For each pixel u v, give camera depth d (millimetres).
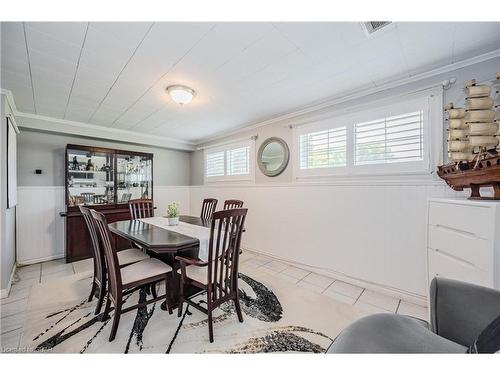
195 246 1937
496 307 965
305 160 3059
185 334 1650
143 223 2734
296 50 1743
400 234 2229
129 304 2102
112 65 1929
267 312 1955
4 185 2270
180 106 2914
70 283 2537
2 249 2221
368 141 2471
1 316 1870
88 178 3721
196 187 5141
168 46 1675
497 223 1170
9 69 1969
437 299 1104
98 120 3482
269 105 2924
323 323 1796
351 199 2580
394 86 2271
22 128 3182
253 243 3758
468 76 1874
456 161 1616
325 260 2809
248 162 3883
